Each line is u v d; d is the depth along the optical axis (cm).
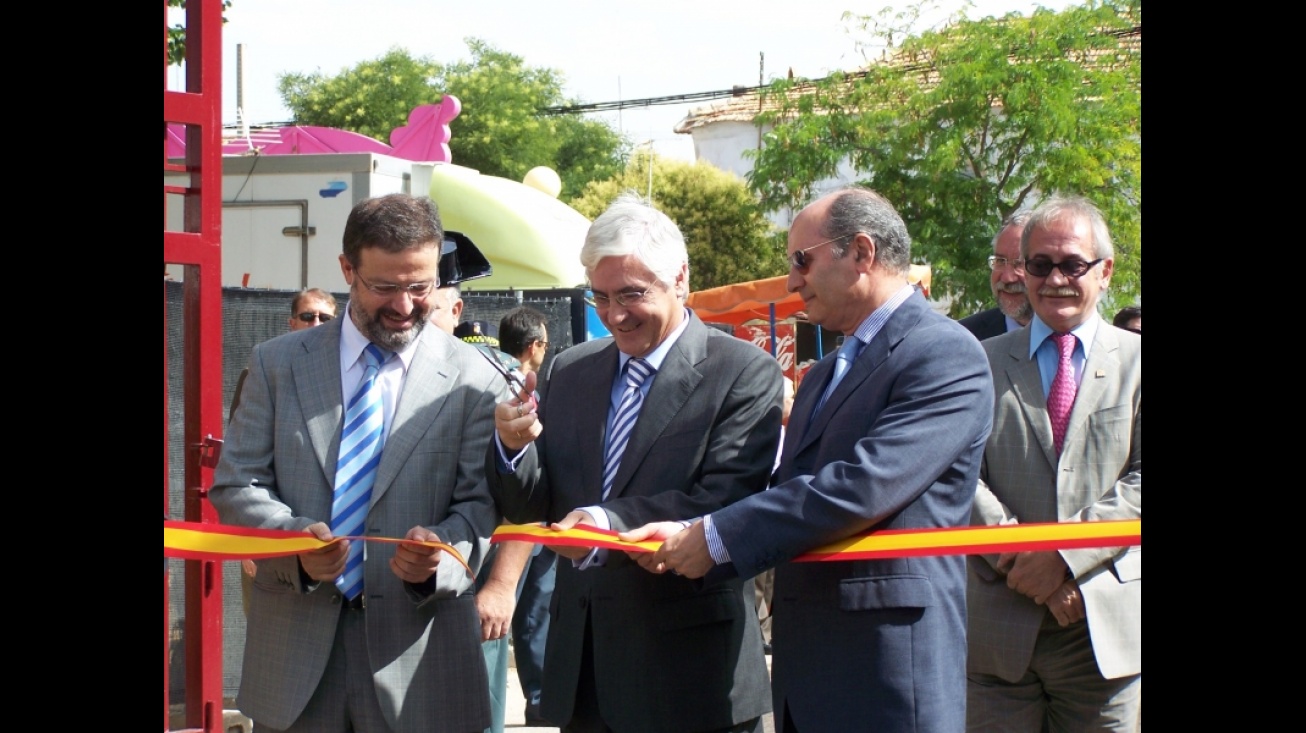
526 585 582
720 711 324
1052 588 352
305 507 312
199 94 317
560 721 333
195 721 325
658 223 327
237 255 910
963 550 290
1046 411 368
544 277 1127
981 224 1961
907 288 317
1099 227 368
